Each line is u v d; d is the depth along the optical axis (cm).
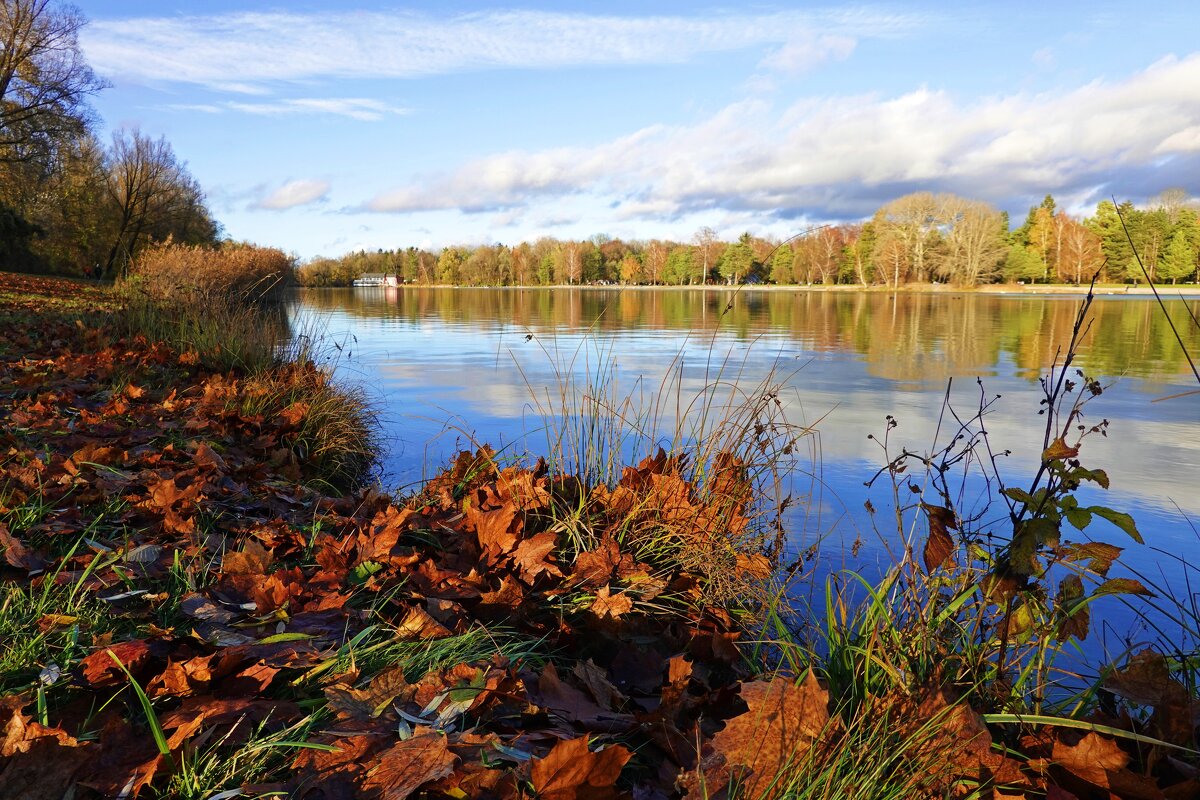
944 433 605
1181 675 197
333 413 541
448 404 737
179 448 407
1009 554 163
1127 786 140
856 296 4753
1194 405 753
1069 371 1026
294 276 2512
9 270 3625
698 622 250
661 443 523
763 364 1103
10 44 3009
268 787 136
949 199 6625
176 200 4456
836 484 453
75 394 518
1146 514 404
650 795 150
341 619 209
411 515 301
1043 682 173
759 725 153
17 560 221
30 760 131
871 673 186
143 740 145
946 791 147
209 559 248
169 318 880
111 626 195
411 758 137
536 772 132
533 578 251
